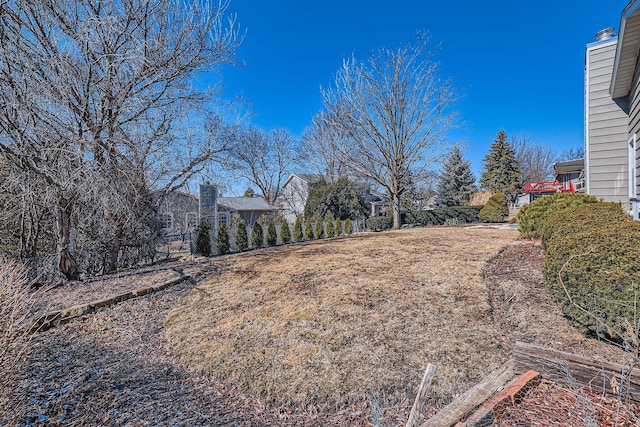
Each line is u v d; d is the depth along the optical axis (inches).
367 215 725.3
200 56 291.6
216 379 112.4
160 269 269.7
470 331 123.8
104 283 228.7
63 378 110.1
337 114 655.8
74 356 129.5
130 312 178.5
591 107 241.3
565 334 107.9
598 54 237.0
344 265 239.0
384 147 652.7
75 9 235.5
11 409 88.0
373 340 124.0
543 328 115.4
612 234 98.4
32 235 267.1
